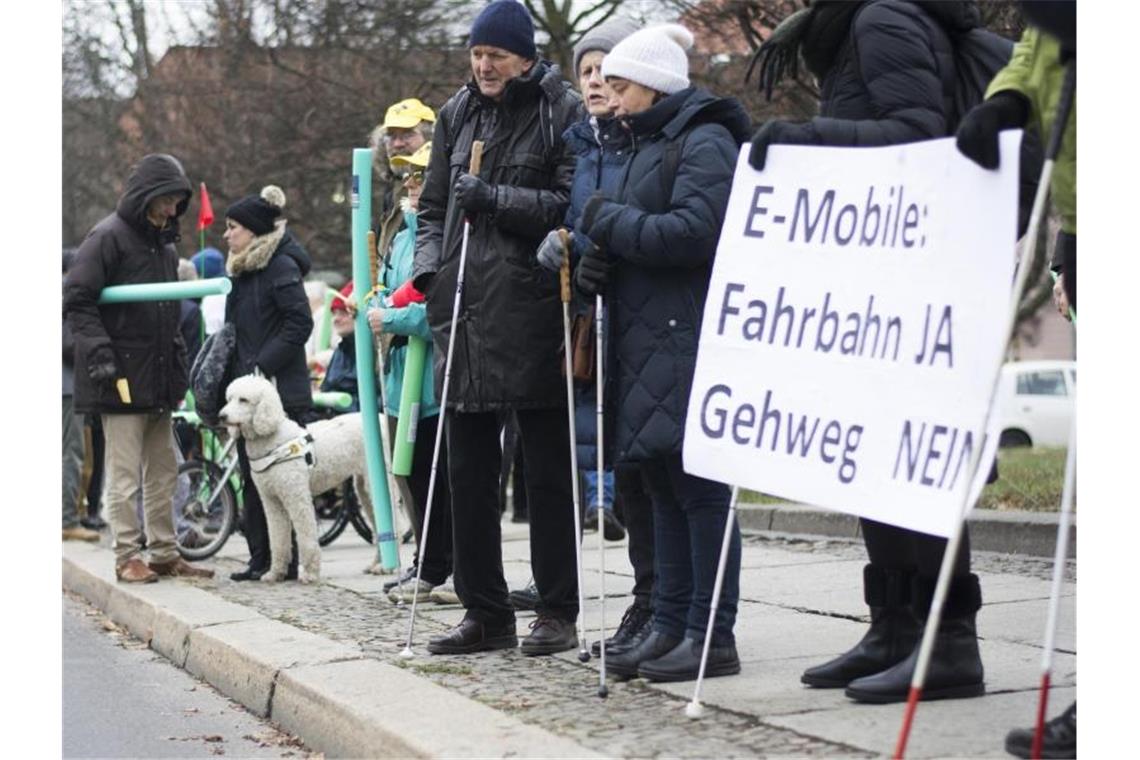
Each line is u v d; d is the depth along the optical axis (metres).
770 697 7.02
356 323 11.76
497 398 8.38
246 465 12.84
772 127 6.77
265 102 30.25
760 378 6.72
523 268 8.42
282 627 9.91
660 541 7.70
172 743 8.05
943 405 5.95
